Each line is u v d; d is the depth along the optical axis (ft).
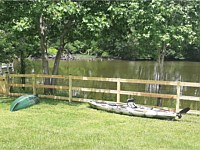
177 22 35.40
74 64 111.45
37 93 41.60
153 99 45.24
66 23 39.58
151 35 33.88
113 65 108.99
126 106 30.99
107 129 23.82
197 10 35.73
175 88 56.29
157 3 32.76
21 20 32.40
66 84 59.06
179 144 20.43
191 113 30.14
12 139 20.68
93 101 33.73
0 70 60.54
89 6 35.73
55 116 28.04
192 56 128.77
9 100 36.78
